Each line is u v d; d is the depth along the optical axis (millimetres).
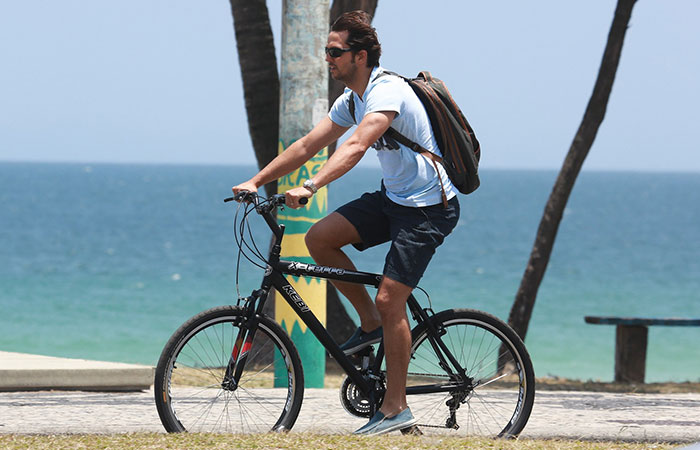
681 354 88125
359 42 17547
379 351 18438
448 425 19141
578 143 46719
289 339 18062
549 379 42531
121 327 100250
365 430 17844
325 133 18438
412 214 17734
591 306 127438
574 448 17562
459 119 17969
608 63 45938
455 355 18969
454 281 156000
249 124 43875
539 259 47531
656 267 185250
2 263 174000
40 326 99500
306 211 28156
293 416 18125
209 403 18219
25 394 25078
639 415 22875
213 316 17547
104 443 16266
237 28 43531
